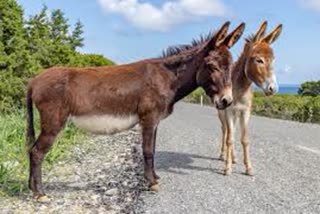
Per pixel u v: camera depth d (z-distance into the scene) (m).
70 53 9.19
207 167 4.13
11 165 3.90
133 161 4.42
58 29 9.76
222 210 2.88
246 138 3.79
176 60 3.27
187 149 5.14
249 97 3.70
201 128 7.59
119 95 3.13
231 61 3.24
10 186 3.36
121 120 3.18
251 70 3.64
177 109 13.71
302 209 2.90
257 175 3.81
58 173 3.94
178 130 7.19
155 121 3.22
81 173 3.94
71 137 5.57
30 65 7.44
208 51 3.24
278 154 4.84
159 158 4.56
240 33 3.30
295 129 7.91
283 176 3.78
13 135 4.90
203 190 3.33
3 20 7.43
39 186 3.08
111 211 2.86
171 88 3.26
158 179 3.46
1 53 7.16
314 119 10.66
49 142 3.07
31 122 3.18
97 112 3.12
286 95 15.96
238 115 3.76
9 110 6.71
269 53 3.60
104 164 4.31
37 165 3.07
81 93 3.08
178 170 3.99
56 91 3.03
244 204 3.00
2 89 6.90
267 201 3.06
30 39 8.30
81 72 3.15
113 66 3.27
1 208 2.90
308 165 4.26
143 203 3.01
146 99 3.18
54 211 2.87
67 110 3.07
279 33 3.82
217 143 5.65
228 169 3.80
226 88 3.21
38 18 8.55
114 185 3.50
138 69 3.22
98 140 5.88
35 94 3.06
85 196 3.21
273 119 10.70
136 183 3.54
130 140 5.89
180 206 2.95
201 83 3.29
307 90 19.61
